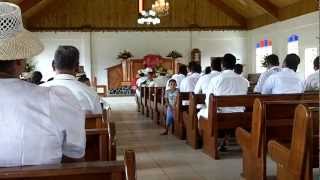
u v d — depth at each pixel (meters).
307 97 4.98
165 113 8.16
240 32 17.70
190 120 6.36
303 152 2.73
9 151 1.68
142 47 17.31
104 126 3.08
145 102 10.51
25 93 1.71
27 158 1.70
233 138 6.46
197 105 6.36
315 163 2.94
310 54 12.84
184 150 6.07
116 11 17.11
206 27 17.50
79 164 1.48
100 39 17.12
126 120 9.76
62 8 16.84
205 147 5.82
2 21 1.67
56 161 1.75
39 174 1.41
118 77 17.05
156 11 13.36
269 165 4.95
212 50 17.66
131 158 1.41
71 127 1.77
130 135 7.56
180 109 6.99
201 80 6.35
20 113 1.68
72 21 16.92
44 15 16.75
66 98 1.78
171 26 17.38
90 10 16.98
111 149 2.73
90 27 16.95
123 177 1.44
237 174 4.62
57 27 16.81
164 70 15.02
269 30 15.77
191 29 17.45
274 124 3.96
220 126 5.31
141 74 13.84
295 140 2.85
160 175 4.65
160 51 17.39
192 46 17.56
